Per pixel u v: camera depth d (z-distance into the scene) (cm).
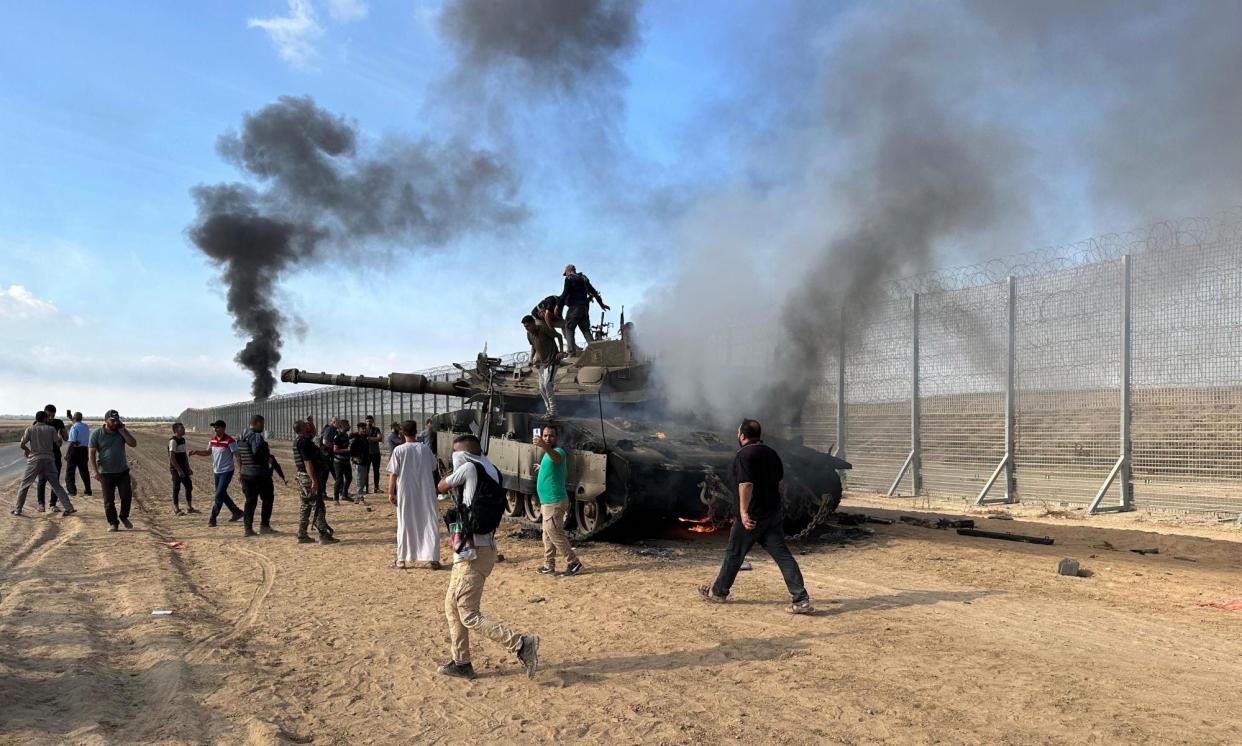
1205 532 1062
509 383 1310
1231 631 589
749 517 654
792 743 393
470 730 417
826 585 764
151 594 734
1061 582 770
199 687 482
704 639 577
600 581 790
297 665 531
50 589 755
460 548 488
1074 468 1320
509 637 485
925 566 857
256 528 1216
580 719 429
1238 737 392
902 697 454
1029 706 437
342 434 1587
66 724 417
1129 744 386
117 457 1160
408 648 567
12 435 6906
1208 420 1147
